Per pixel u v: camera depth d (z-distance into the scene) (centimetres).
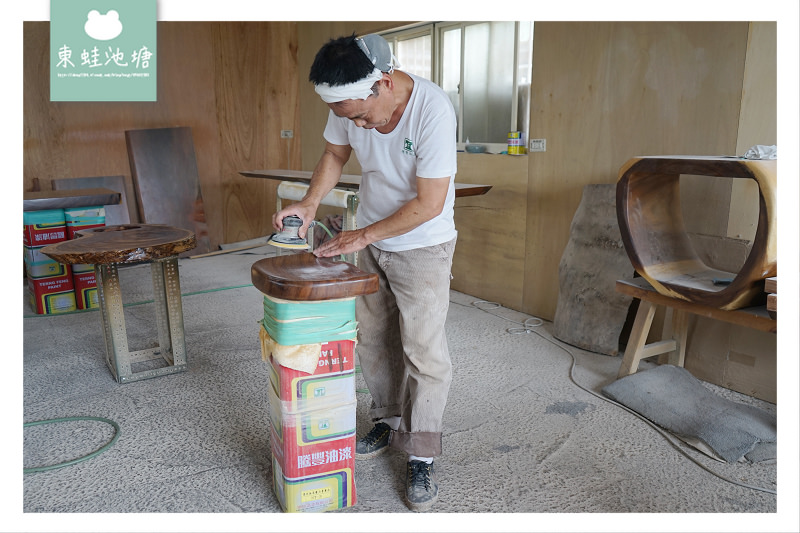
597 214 304
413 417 181
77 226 356
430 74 429
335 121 187
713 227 260
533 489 187
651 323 282
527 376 273
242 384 264
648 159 229
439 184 157
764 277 202
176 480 191
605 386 254
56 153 473
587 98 311
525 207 356
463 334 330
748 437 208
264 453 208
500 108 379
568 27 314
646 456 206
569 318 313
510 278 375
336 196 251
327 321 158
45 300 356
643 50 281
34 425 226
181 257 512
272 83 562
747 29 239
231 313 363
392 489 188
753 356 250
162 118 513
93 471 196
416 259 172
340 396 166
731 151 252
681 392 243
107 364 282
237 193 563
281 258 177
